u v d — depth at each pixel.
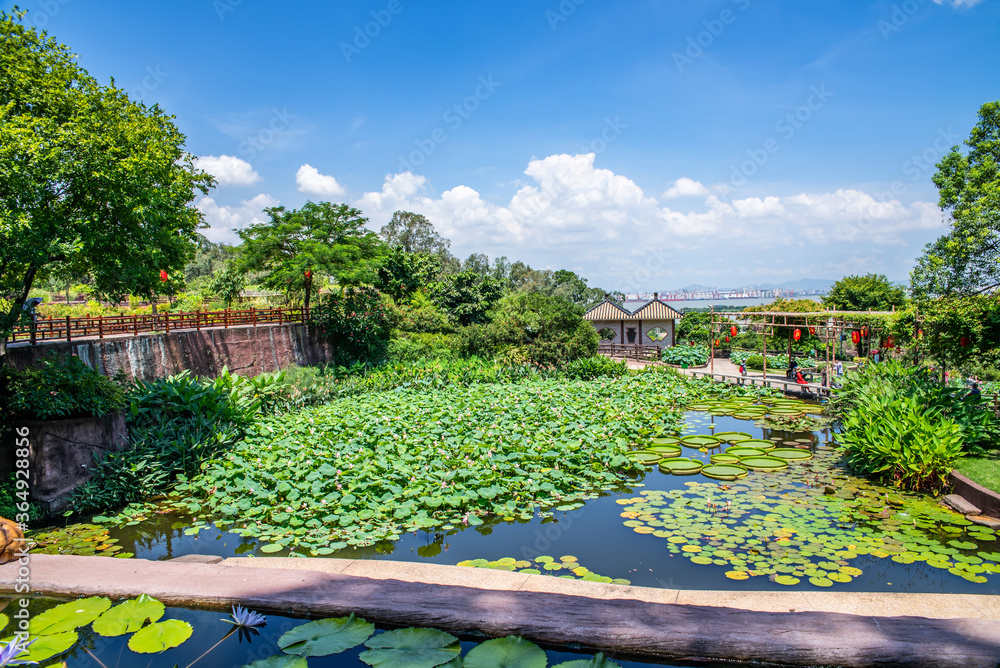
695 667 3.43
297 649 3.53
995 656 3.17
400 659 3.39
